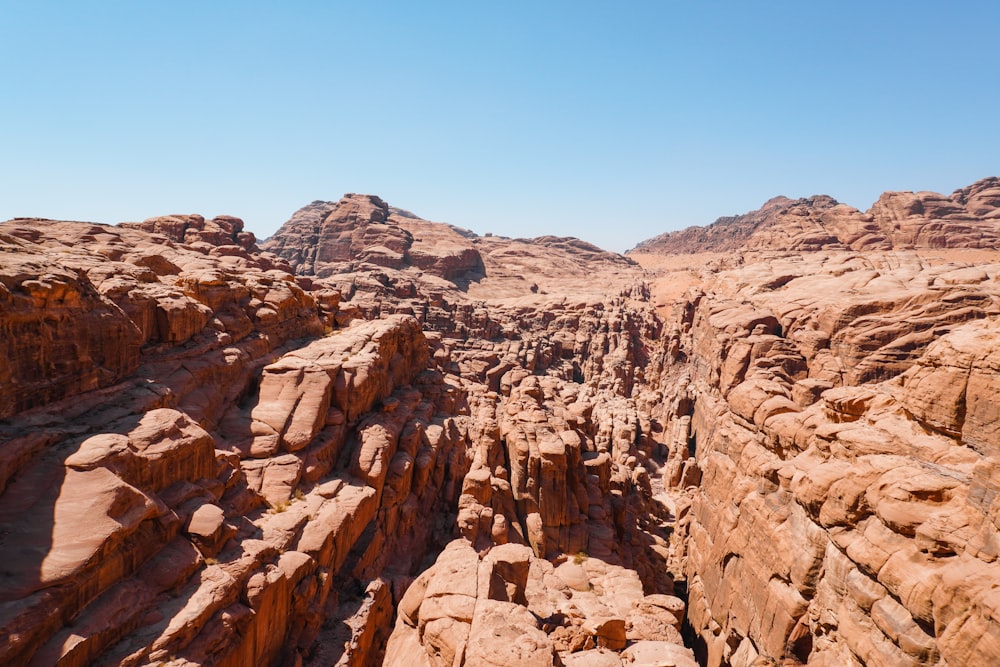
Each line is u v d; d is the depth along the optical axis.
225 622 15.34
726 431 37.56
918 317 51.31
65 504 14.08
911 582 15.92
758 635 23.19
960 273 58.19
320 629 20.70
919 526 16.56
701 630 29.62
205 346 27.53
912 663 15.41
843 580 19.05
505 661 13.58
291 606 19.58
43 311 17.53
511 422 39.25
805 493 21.95
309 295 41.38
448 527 31.84
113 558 14.22
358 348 35.25
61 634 12.30
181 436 19.09
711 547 30.83
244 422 26.36
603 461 40.12
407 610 19.39
